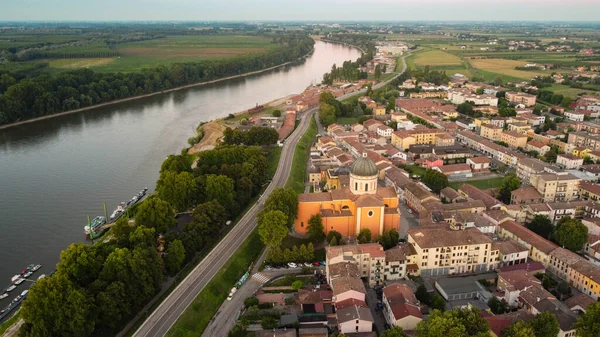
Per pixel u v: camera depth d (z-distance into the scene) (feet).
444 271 652.07
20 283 640.58
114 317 507.71
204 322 548.72
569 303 552.82
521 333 464.24
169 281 623.36
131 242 611.47
